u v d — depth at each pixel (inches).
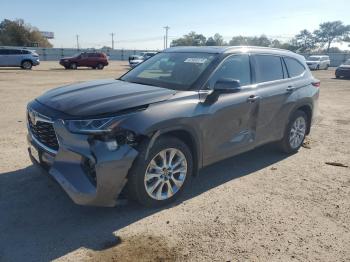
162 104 152.2
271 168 214.4
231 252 128.8
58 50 2480.3
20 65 1147.3
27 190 172.4
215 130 173.2
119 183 140.0
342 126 339.0
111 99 149.3
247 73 197.2
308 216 156.9
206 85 171.8
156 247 130.4
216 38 3208.7
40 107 154.3
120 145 138.4
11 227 141.3
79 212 153.9
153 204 155.8
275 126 215.3
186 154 162.2
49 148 146.9
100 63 1316.4
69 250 127.7
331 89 692.1
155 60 210.2
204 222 148.6
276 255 128.1
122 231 140.4
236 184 188.9
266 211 160.1
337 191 184.4
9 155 220.1
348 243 137.4
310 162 228.1
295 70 235.3
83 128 134.4
